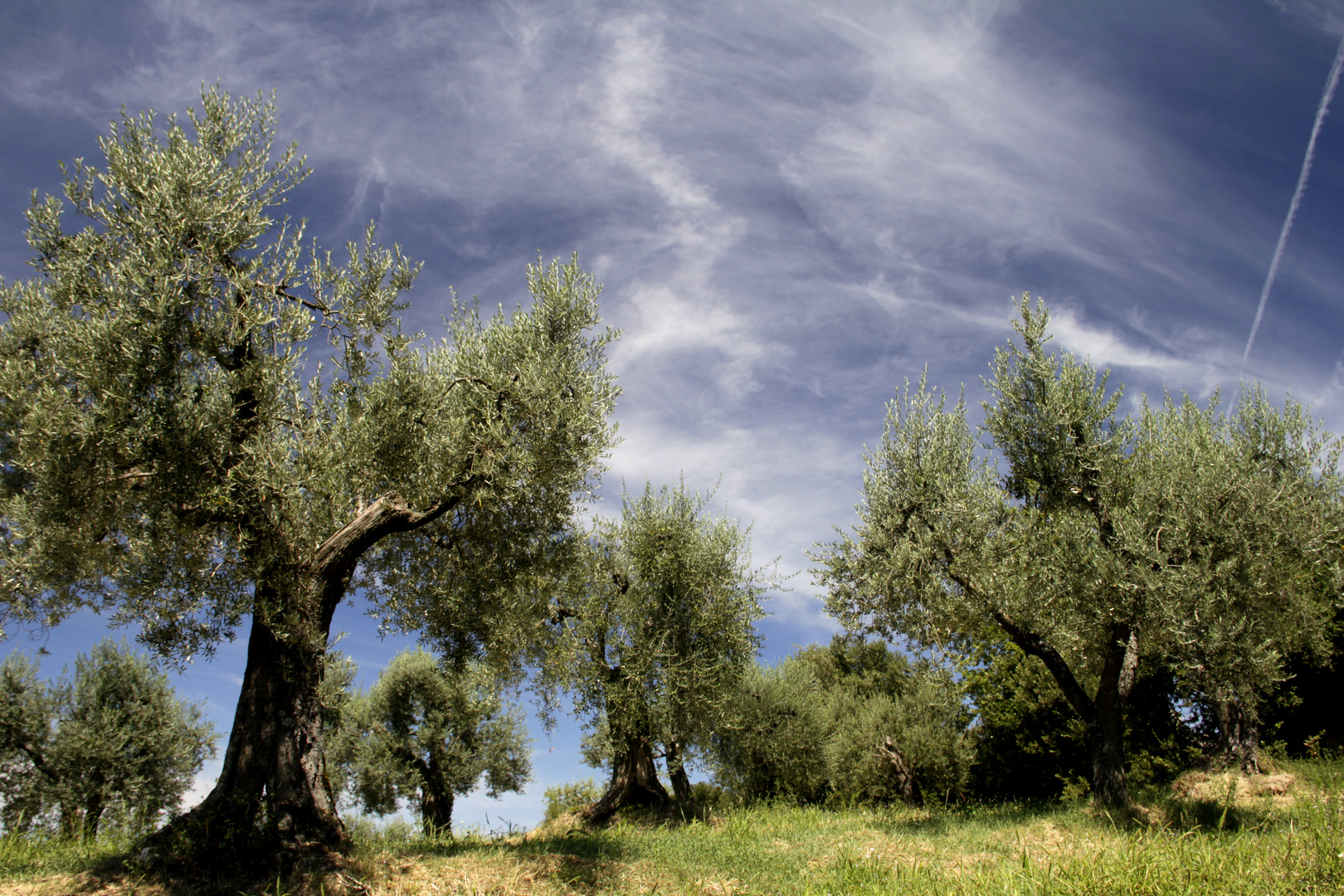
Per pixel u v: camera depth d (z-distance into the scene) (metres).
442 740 22.67
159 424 6.36
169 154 7.19
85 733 15.77
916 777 19.55
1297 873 4.62
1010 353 13.13
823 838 10.23
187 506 6.85
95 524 6.96
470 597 9.95
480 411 8.70
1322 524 10.62
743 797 20.00
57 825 10.33
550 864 7.74
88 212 7.41
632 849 9.20
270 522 7.08
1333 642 14.15
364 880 6.67
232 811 6.65
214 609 7.61
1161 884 4.68
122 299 6.46
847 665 34.06
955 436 13.09
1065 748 17.64
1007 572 11.56
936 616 12.30
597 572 15.77
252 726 7.20
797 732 20.86
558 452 8.89
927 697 20.25
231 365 7.11
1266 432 11.78
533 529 9.64
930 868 6.91
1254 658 9.58
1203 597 9.85
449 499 8.56
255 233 7.36
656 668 15.59
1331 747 14.57
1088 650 12.55
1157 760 15.42
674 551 16.59
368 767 21.89
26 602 8.23
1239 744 13.27
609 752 17.91
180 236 6.83
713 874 8.05
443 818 22.27
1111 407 12.29
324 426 7.75
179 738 17.42
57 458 6.29
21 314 7.50
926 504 12.61
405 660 23.59
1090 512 12.02
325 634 7.86
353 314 7.90
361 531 8.29
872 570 12.73
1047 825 10.34
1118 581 10.41
